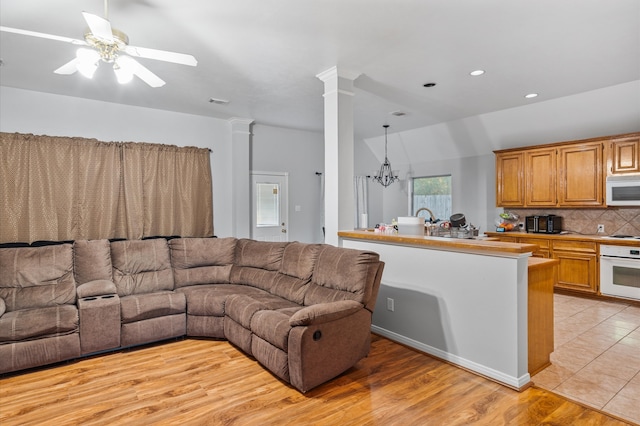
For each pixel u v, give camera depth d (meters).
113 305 3.30
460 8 2.67
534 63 3.71
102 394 2.58
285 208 6.85
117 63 2.43
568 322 4.09
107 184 4.96
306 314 2.56
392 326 3.56
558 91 4.64
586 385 2.68
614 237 5.06
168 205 5.43
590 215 5.53
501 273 2.70
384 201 8.48
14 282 3.38
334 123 3.88
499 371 2.71
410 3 2.60
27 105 4.51
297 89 4.52
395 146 7.71
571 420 2.24
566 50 3.40
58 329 3.04
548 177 5.57
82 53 2.29
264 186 6.60
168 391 2.62
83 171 4.80
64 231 4.66
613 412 2.33
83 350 3.14
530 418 2.27
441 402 2.45
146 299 3.54
